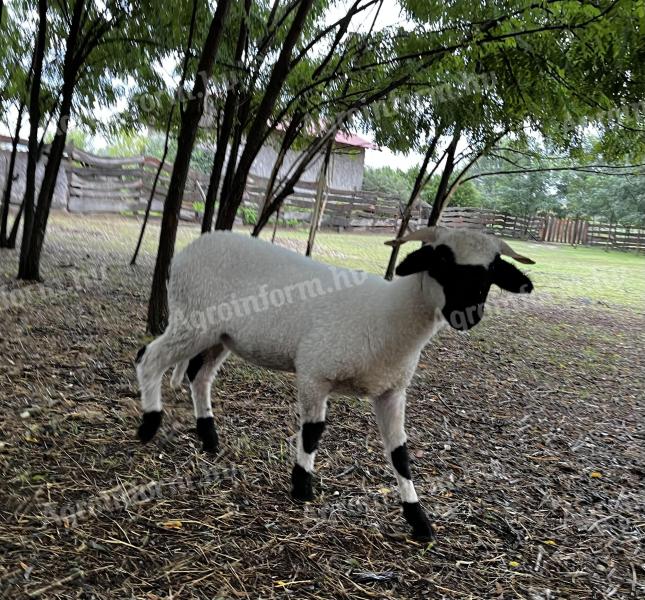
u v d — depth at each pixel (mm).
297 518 2846
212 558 2465
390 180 30297
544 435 4277
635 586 2631
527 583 2578
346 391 2912
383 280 2945
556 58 5270
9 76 8156
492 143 7148
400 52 5969
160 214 17438
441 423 4273
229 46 6230
